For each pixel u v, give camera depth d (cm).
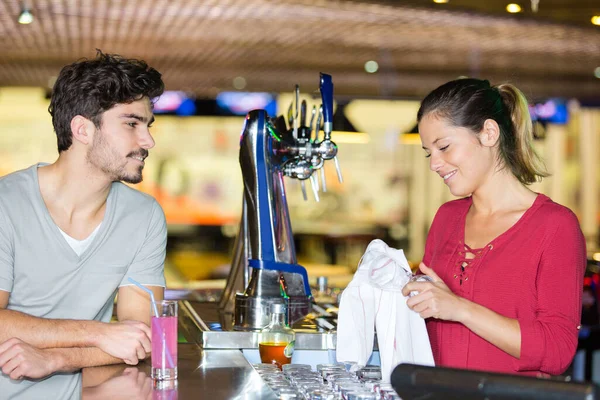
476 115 171
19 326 176
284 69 679
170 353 156
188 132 1015
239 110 898
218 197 1019
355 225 1027
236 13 467
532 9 468
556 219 166
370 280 176
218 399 140
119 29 513
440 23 492
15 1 433
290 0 434
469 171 172
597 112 1019
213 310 240
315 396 144
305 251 948
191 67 670
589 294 383
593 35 525
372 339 180
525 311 166
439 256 183
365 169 1045
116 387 151
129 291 200
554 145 1027
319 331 198
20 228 188
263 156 211
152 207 204
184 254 935
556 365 158
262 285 207
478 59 634
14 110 972
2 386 183
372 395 142
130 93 187
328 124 210
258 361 196
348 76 723
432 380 105
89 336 176
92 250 193
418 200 1051
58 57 625
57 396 185
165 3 441
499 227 174
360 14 468
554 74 711
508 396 97
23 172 193
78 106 185
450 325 175
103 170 189
